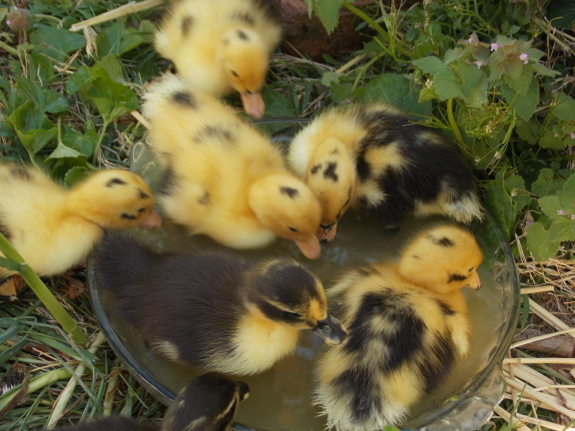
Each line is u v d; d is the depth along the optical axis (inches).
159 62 22.5
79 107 21.1
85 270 18.1
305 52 23.1
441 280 16.3
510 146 20.5
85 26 22.0
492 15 20.8
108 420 15.1
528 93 17.0
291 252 18.4
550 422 17.1
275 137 20.1
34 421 16.1
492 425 17.0
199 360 15.6
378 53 22.2
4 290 16.9
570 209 16.3
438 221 19.0
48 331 17.1
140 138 20.8
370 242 18.8
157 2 22.9
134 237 17.3
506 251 17.8
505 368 17.9
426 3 21.2
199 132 17.8
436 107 20.4
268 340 15.6
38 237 16.8
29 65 21.4
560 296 19.2
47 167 19.7
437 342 15.7
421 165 18.2
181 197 17.7
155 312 15.9
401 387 15.1
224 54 19.2
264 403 15.8
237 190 17.4
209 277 16.0
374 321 15.4
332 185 16.8
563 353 18.3
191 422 13.5
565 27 20.5
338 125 18.8
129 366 15.5
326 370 15.7
